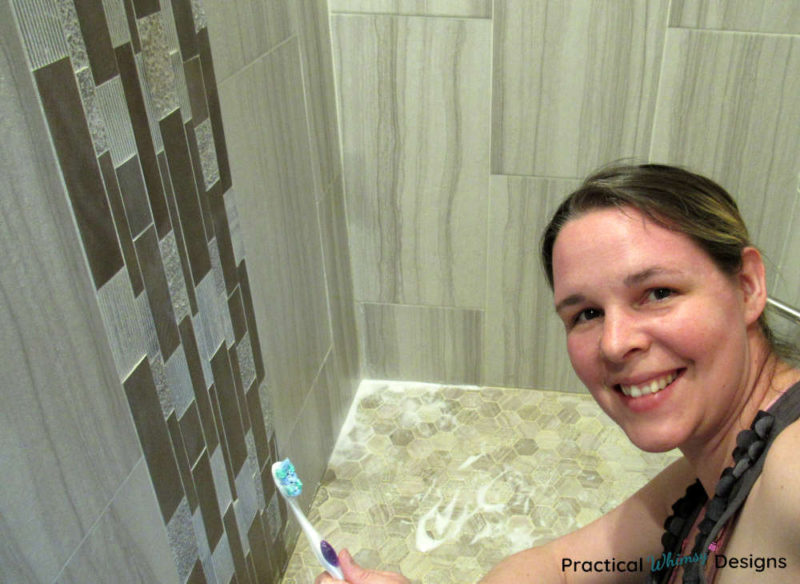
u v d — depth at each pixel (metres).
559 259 0.62
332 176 1.63
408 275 1.81
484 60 1.51
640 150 1.55
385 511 1.61
